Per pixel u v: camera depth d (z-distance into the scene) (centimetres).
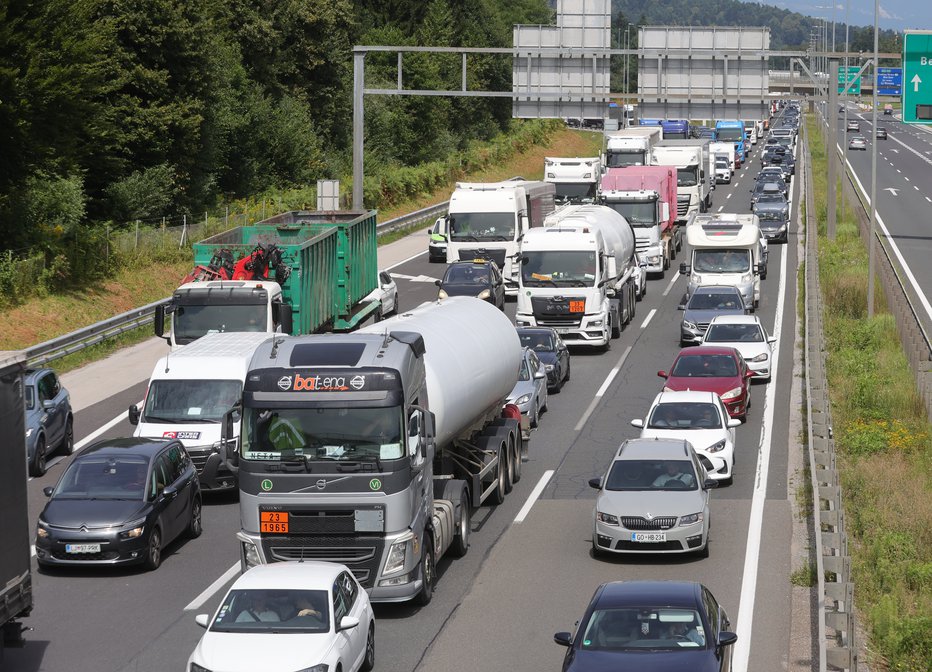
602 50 12688
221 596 4647
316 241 8438
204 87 14788
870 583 4681
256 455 4319
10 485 3728
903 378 8638
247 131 17188
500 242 12419
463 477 5519
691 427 6294
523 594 4625
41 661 3956
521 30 13100
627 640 3328
